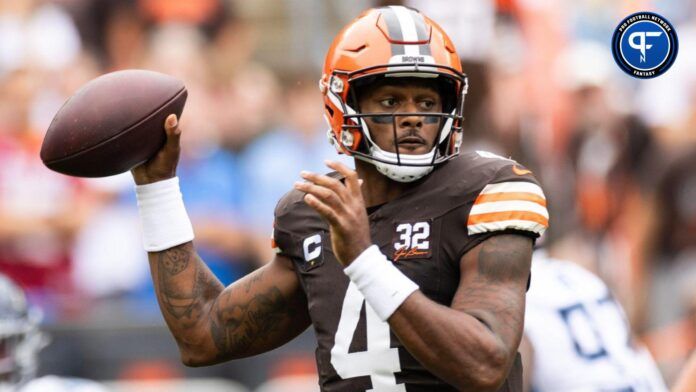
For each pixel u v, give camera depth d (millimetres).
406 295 9336
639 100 25859
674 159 24516
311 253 10773
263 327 11336
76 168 10922
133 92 10977
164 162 11273
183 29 26578
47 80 26156
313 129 25703
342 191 9438
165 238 11336
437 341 9258
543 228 10070
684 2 27375
